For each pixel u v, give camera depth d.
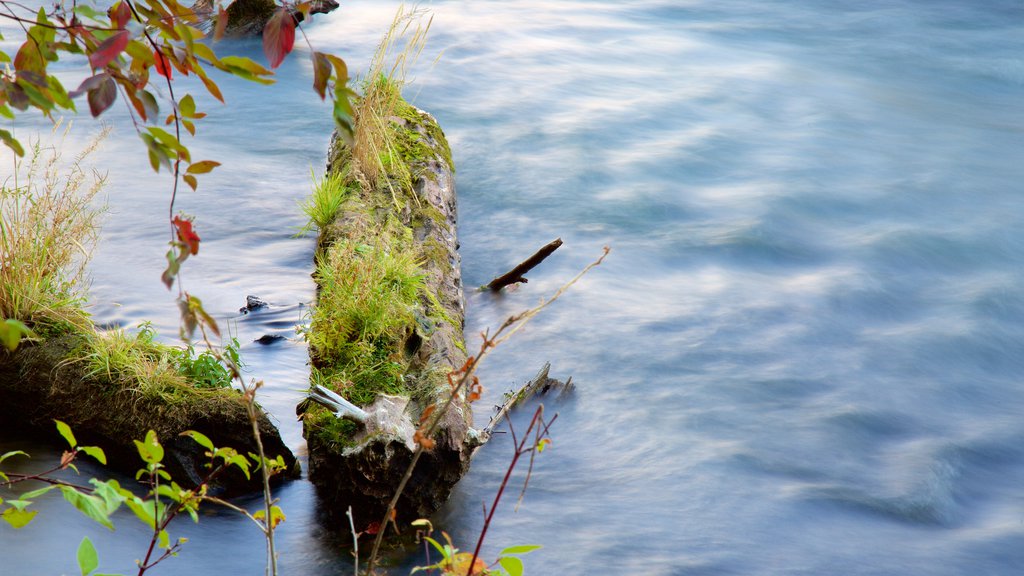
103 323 17.05
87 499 4.93
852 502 14.27
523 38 44.34
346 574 11.75
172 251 4.28
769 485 14.56
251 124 30.72
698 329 19.56
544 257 20.62
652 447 15.38
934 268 23.75
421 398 13.45
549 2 51.38
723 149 31.69
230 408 12.90
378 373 13.60
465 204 26.27
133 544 11.81
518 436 15.43
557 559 12.52
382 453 12.12
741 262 23.28
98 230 21.12
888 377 18.20
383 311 14.49
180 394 12.97
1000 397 17.91
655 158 30.30
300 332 16.05
